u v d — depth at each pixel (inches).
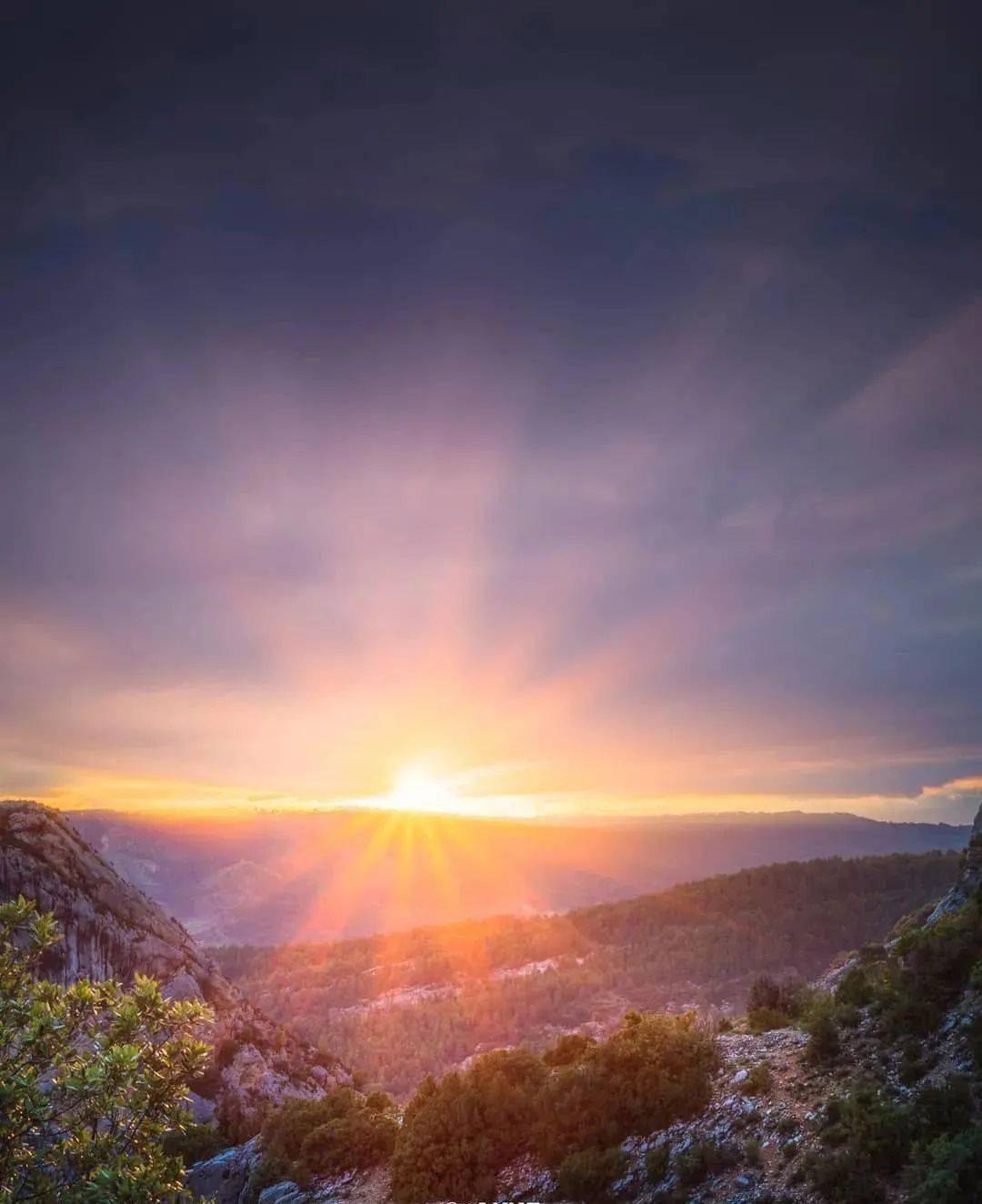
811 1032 1057.5
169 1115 645.9
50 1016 597.3
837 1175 812.0
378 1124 1353.3
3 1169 555.5
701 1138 976.3
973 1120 804.6
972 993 967.6
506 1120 1168.2
